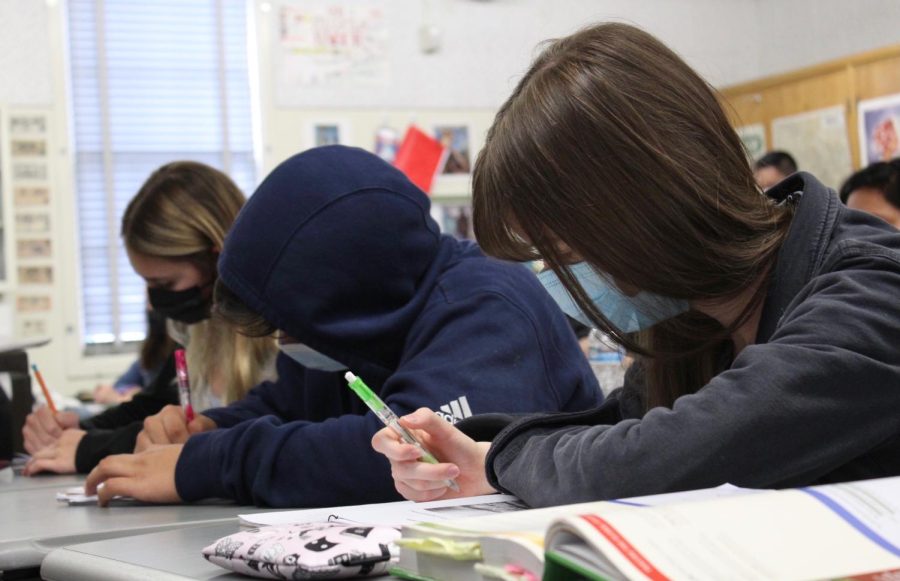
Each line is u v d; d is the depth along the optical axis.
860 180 3.35
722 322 1.01
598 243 0.90
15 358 2.42
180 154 5.33
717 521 0.61
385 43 5.58
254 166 5.43
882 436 0.85
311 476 1.32
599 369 2.34
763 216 0.95
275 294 1.43
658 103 0.91
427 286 1.46
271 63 5.41
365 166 1.48
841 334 0.84
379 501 1.31
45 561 1.01
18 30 5.04
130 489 1.43
